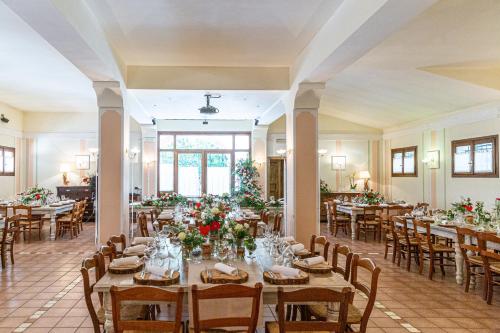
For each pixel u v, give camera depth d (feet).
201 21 16.92
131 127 41.63
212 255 11.83
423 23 16.38
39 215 30.07
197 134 43.34
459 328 12.43
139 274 9.51
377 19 12.72
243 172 40.16
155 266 9.75
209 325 7.59
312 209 23.50
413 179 36.29
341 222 31.83
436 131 32.55
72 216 29.12
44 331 12.00
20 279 17.75
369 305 8.86
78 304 14.39
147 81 23.61
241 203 28.78
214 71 23.88
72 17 13.50
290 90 24.06
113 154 22.43
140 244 13.97
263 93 25.07
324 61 17.72
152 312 12.26
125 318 9.18
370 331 12.18
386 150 42.06
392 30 13.74
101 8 15.48
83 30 14.82
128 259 10.48
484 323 12.85
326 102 36.24
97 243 22.24
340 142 42.83
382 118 37.88
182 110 32.50
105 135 22.39
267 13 16.10
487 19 15.97
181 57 22.12
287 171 25.09
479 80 23.36
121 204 22.43
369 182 42.70
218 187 43.65
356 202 34.06
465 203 23.58
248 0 14.84
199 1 14.90
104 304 9.05
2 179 35.68
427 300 15.15
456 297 15.53
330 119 42.80
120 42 19.61
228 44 19.99
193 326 7.88
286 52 21.45
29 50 20.76
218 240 11.85
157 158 42.52
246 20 16.83
